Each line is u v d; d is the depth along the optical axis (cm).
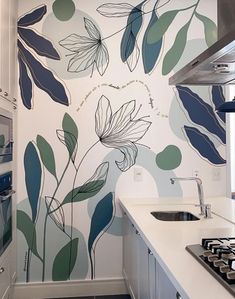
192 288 103
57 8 284
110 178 289
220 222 200
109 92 289
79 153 285
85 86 286
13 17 259
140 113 292
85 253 287
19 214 279
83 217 286
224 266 113
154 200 280
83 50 287
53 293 282
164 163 295
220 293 100
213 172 302
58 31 284
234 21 179
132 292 240
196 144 300
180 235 168
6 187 230
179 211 243
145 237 167
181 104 297
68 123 284
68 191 284
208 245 141
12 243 260
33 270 281
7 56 237
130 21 292
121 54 290
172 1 297
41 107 282
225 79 199
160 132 295
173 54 296
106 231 289
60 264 284
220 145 303
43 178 282
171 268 121
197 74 185
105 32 289
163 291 151
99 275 288
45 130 282
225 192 304
